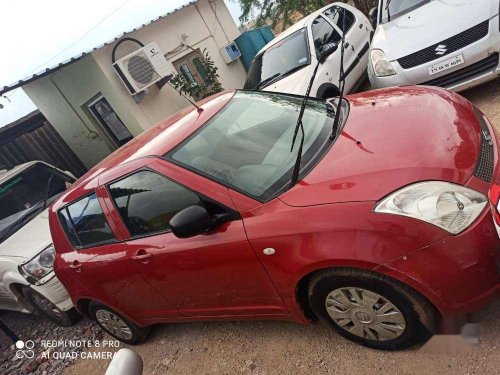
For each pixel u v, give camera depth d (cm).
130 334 380
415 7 513
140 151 303
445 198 196
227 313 292
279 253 228
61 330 500
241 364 292
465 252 189
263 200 242
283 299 250
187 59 1054
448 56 427
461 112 261
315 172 243
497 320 224
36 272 440
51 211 372
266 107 332
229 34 1156
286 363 271
